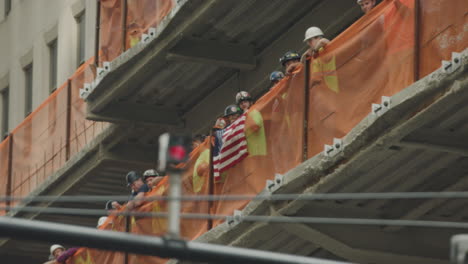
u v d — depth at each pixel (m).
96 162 66.94
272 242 46.78
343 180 42.53
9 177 75.19
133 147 67.12
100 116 63.62
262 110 45.72
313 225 44.53
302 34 57.03
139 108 64.38
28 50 85.94
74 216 74.38
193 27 55.97
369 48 40.72
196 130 64.50
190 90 63.25
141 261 53.53
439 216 45.72
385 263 46.06
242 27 57.44
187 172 50.06
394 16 39.84
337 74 42.06
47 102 71.44
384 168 41.97
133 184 54.91
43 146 71.94
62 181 70.94
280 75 48.72
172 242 24.25
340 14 55.03
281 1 55.25
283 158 44.59
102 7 62.69
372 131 40.00
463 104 38.81
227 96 62.16
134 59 59.34
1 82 90.31
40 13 84.31
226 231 46.59
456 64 37.00
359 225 45.16
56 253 62.56
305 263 24.95
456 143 40.72
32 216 73.81
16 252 81.69
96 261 57.88
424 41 38.75
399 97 38.81
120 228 55.09
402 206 45.00
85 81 66.88
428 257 45.81
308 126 43.34
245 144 46.38
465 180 43.16
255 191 45.81
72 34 78.50
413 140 40.09
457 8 37.69
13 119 87.69
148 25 58.28
